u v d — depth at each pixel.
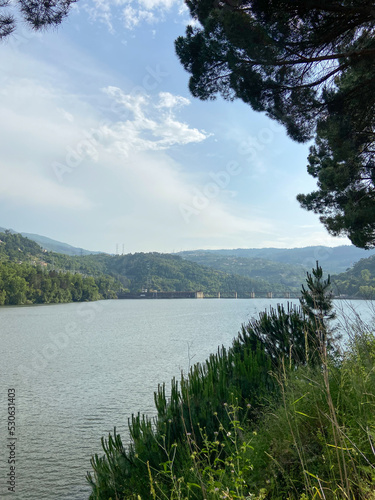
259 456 3.29
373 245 11.34
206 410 4.56
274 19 7.71
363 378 3.42
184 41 9.23
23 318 116.12
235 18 7.55
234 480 2.81
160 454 4.26
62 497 12.49
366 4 7.47
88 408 23.31
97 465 4.68
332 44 8.68
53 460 15.38
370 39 8.59
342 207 12.81
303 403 3.59
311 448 3.24
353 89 9.23
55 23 6.39
